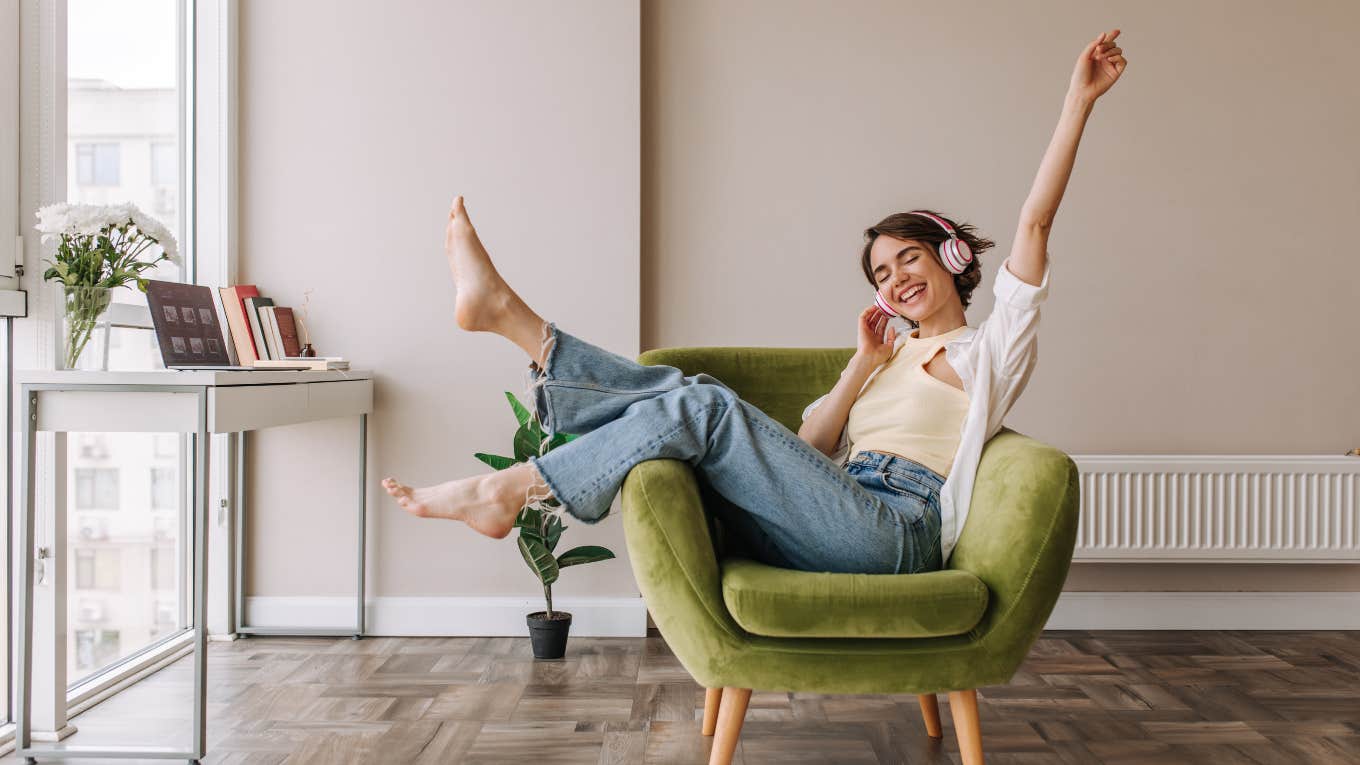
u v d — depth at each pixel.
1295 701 2.02
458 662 2.31
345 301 2.55
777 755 1.72
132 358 2.28
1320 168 2.64
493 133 2.55
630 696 2.05
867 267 1.77
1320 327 2.64
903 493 1.54
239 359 2.36
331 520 2.56
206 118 2.50
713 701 1.80
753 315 2.64
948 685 1.34
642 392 1.52
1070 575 2.64
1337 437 2.64
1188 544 2.50
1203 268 2.64
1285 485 2.50
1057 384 2.64
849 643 1.33
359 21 2.55
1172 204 2.64
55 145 1.86
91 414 1.68
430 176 2.55
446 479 2.55
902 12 2.63
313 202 2.55
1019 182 2.63
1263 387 2.64
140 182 2.27
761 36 2.64
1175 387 2.64
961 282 1.76
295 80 2.55
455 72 2.55
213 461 2.51
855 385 1.73
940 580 1.31
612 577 2.57
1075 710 1.96
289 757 1.70
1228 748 1.75
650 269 2.64
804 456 1.44
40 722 1.78
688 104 2.64
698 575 1.34
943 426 1.61
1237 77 2.63
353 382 2.39
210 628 2.50
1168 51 2.63
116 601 2.16
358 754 1.72
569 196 2.55
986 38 2.63
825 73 2.63
